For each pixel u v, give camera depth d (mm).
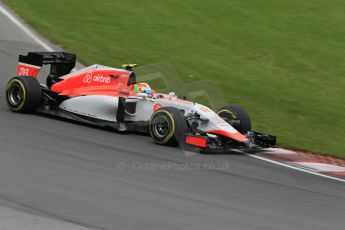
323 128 48594
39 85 41312
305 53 73312
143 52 65125
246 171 33875
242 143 37000
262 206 27516
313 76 65500
